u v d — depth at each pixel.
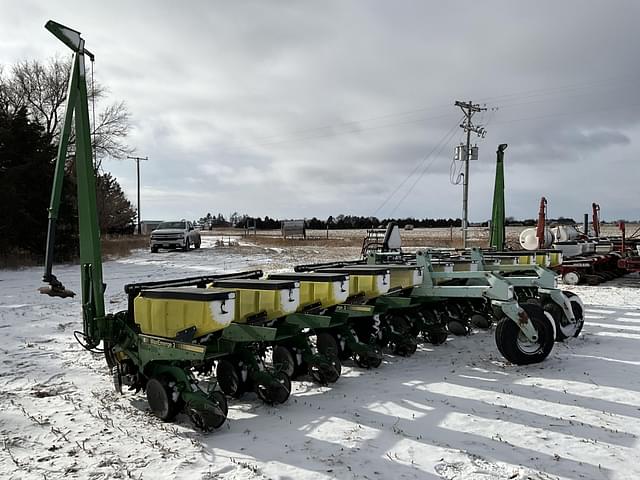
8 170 24.47
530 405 5.13
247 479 3.63
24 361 7.07
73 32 5.42
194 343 4.61
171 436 4.43
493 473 3.69
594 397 5.34
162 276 18.80
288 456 4.00
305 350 6.06
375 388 5.77
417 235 61.16
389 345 7.49
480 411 4.98
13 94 33.31
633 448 4.11
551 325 6.66
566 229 19.05
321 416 4.89
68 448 4.22
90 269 5.41
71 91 5.41
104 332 5.35
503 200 14.20
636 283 16.50
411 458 3.95
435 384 5.89
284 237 60.34
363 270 6.75
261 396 5.22
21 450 4.20
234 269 21.59
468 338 8.42
